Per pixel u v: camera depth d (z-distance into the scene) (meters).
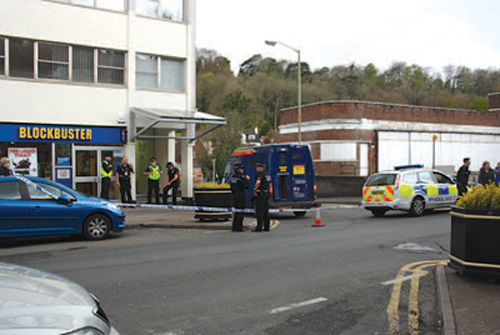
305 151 16.34
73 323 2.82
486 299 5.53
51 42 17.17
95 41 17.92
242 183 12.44
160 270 7.48
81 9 17.62
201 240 10.76
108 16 18.20
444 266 7.37
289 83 76.50
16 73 16.55
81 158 17.80
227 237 11.23
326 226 13.34
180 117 17.31
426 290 6.33
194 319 5.12
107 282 6.71
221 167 56.78
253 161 16.58
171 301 5.78
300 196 16.11
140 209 17.55
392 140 33.75
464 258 6.49
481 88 78.69
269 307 5.56
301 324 5.00
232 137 56.50
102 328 2.97
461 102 74.62
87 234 10.66
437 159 35.88
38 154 16.91
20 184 10.08
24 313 2.78
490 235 6.30
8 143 16.36
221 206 13.85
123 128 18.48
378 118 33.34
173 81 20.08
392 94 76.75
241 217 12.39
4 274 3.43
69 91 17.38
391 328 4.92
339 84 77.75
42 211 10.06
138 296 6.00
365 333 4.78
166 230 12.67
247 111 65.88
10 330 2.56
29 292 3.11
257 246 9.76
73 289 3.39
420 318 5.23
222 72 81.75
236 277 6.98
